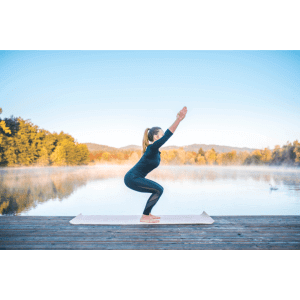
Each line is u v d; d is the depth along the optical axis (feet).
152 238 8.62
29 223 10.55
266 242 8.27
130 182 10.48
